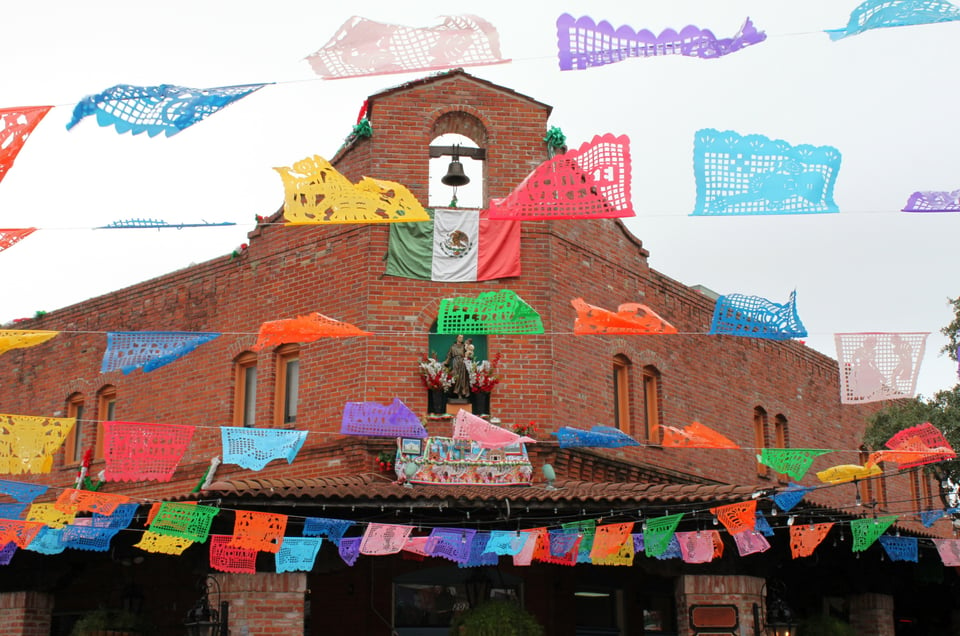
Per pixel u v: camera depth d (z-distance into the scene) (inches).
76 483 921.5
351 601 767.1
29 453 521.7
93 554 774.5
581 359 845.2
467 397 807.7
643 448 885.2
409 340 807.7
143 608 816.9
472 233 603.2
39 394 1031.0
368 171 835.4
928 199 405.4
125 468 527.5
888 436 824.9
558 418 808.9
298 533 693.3
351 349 810.8
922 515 650.2
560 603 786.8
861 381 495.5
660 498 677.3
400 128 845.8
